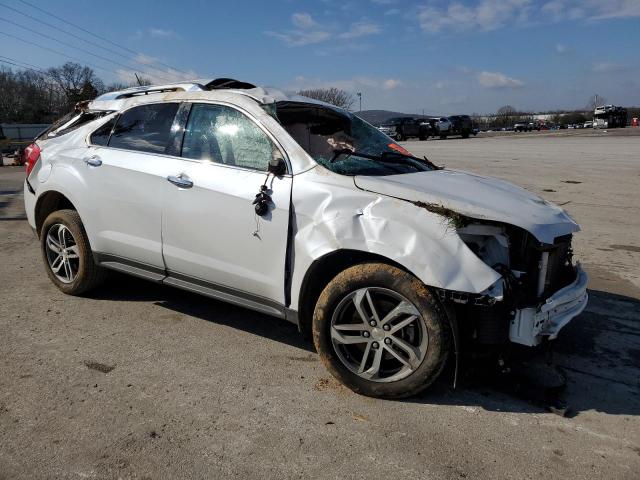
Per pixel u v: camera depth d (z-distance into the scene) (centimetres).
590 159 1867
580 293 336
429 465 262
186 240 388
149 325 428
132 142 433
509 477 254
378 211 315
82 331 413
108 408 306
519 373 354
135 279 543
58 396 318
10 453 266
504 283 296
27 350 378
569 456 271
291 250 341
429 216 306
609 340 414
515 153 2230
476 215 302
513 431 292
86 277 471
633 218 871
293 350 388
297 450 272
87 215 448
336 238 317
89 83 7369
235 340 403
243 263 363
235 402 316
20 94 7706
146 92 457
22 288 512
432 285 291
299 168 346
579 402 324
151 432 285
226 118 387
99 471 254
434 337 301
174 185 391
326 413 306
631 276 573
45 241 493
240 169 368
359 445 277
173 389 329
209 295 392
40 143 507
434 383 342
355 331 326
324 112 416
